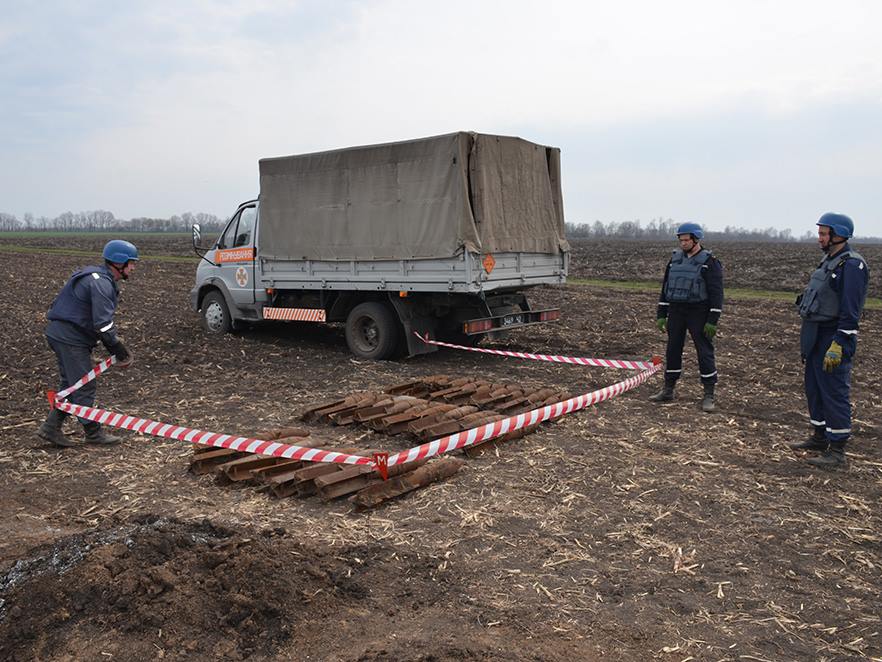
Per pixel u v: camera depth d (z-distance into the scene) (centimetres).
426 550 419
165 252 4228
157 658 300
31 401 800
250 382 905
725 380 915
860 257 565
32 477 557
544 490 521
